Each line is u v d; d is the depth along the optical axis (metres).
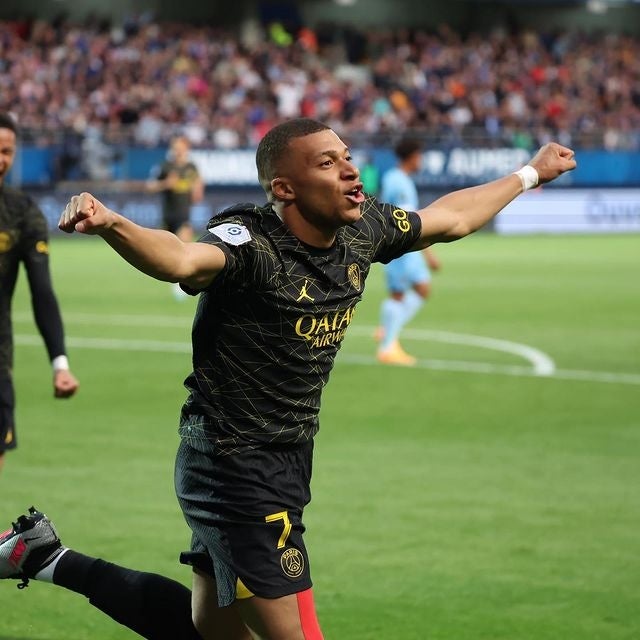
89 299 28.41
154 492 11.55
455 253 43.59
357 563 9.44
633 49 71.81
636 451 13.44
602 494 11.56
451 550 9.78
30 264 8.55
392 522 10.57
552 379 18.05
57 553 6.75
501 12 75.00
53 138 45.56
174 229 31.92
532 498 11.40
